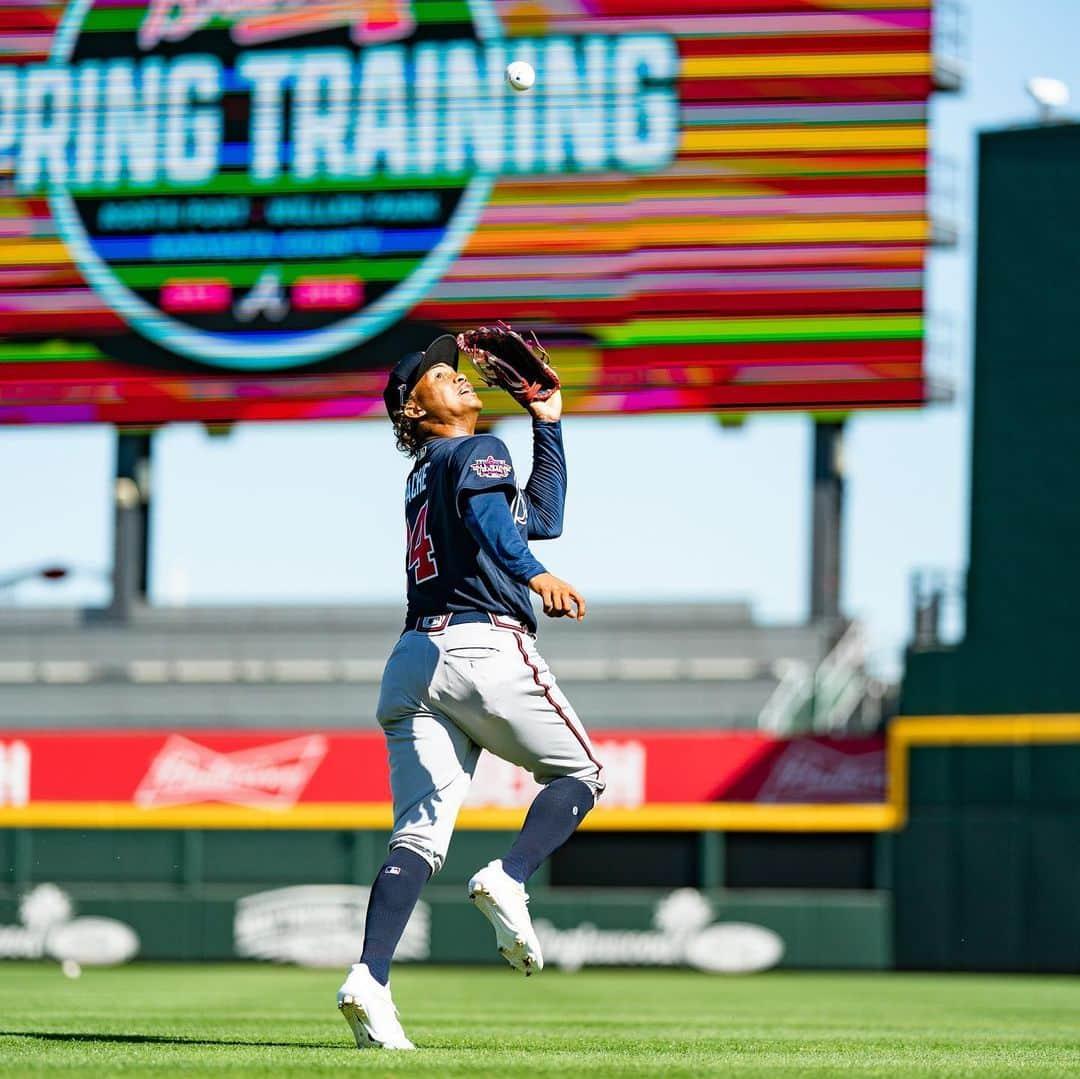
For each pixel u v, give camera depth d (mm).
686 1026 23938
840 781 59688
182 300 60812
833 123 57562
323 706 72500
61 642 75562
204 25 61969
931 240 56812
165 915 63938
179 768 64938
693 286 57844
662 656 72250
